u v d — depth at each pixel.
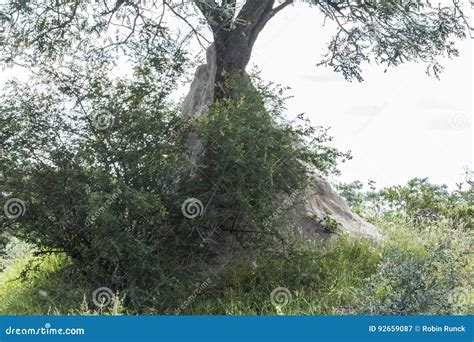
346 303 7.59
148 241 8.10
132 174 8.26
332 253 9.10
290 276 8.41
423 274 6.24
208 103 9.64
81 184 7.94
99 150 8.27
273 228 8.59
